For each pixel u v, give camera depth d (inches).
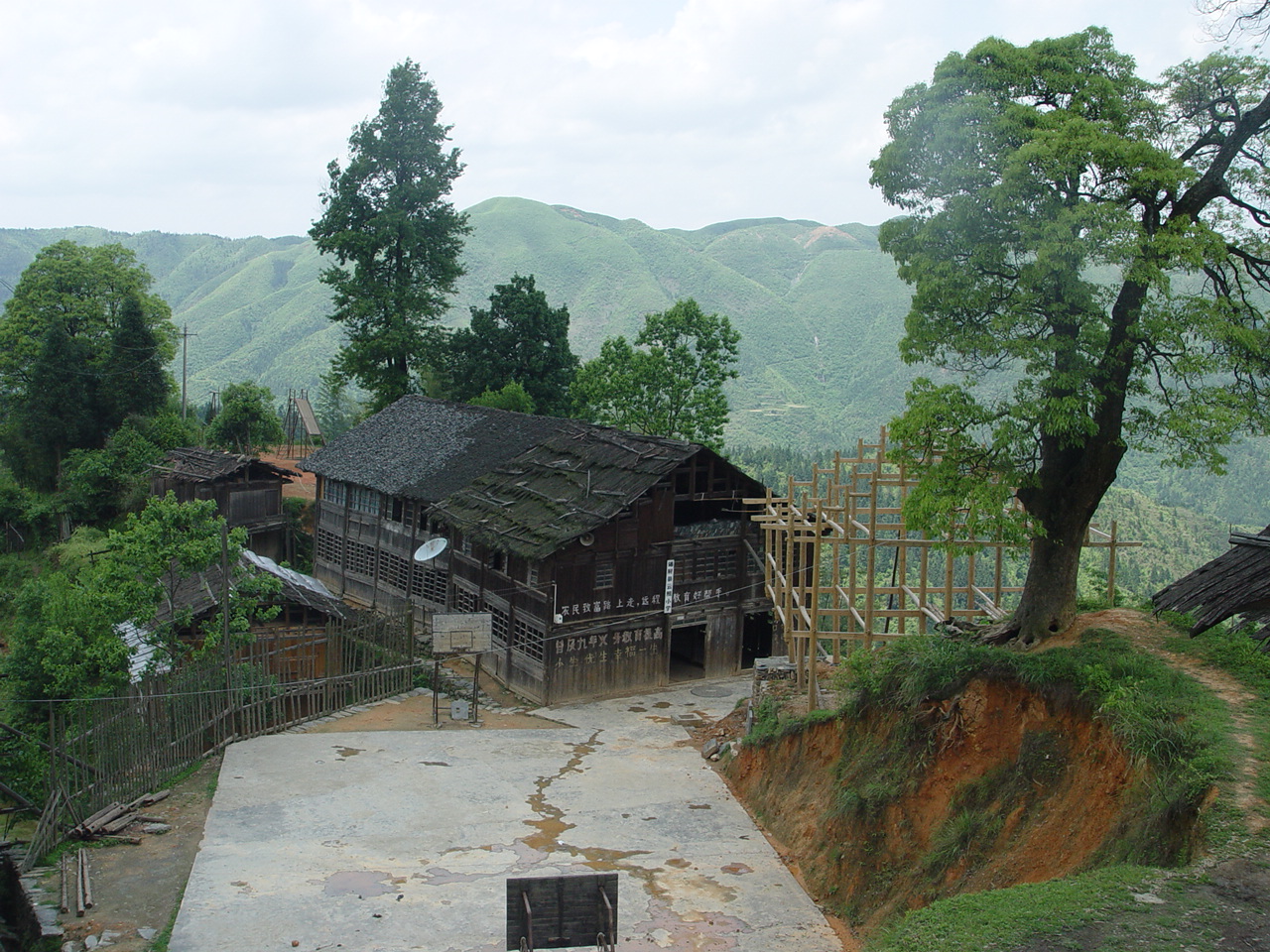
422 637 1246.3
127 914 535.2
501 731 922.1
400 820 681.0
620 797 744.3
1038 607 634.8
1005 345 565.9
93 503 1897.1
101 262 2346.2
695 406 1902.1
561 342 2229.3
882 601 950.4
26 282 2281.0
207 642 878.4
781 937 532.7
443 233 2086.6
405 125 2028.8
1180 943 325.7
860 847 579.5
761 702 840.9
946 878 515.8
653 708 1045.2
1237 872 360.8
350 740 863.7
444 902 553.6
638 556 1106.1
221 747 814.5
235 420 2164.1
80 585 991.0
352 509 1552.7
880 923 530.0
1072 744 511.8
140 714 713.0
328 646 965.2
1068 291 555.2
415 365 2124.8
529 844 647.1
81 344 2175.2
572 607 1059.9
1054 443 622.8
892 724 619.5
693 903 566.6
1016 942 335.6
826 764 681.0
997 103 577.9
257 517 1701.5
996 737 557.3
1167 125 601.6
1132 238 522.3
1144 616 645.3
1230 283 626.2
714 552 1178.6
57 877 578.6
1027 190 542.3
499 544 1092.5
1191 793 406.6
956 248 590.9
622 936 522.6
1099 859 432.8
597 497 1103.0
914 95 589.0
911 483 748.0
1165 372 592.7
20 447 2071.9
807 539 800.3
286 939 508.4
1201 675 534.9
